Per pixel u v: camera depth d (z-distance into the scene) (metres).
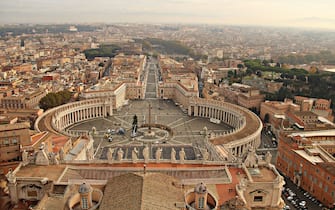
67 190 95.56
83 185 83.94
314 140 197.38
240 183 98.81
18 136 152.00
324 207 148.62
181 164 123.94
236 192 98.25
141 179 85.25
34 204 101.81
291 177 176.88
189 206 83.69
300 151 175.75
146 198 77.06
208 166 119.81
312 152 171.75
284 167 184.25
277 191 102.25
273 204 103.56
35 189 103.00
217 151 166.62
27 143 154.12
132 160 125.50
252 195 102.00
